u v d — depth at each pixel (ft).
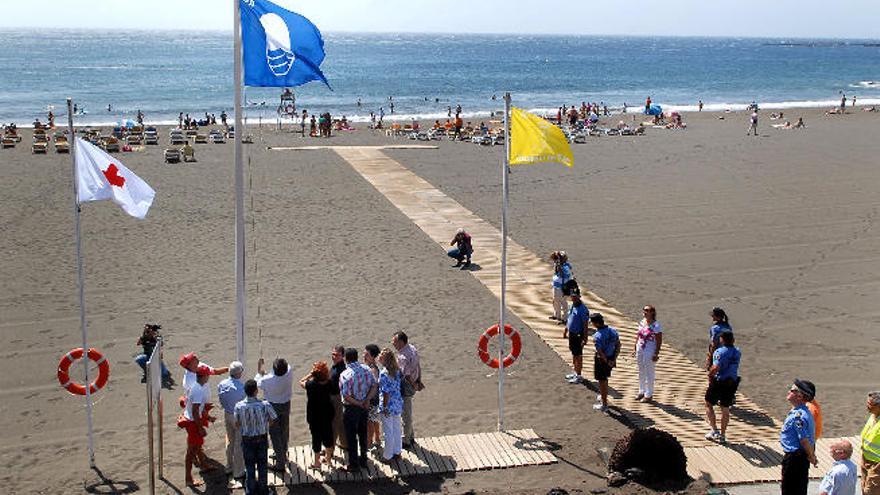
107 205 93.61
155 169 117.70
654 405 44.09
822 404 45.01
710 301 63.87
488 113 243.19
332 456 36.65
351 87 362.94
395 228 85.30
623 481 34.42
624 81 440.04
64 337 55.11
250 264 72.08
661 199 101.76
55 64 497.05
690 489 33.45
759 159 134.21
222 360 50.96
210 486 35.32
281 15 36.88
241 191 36.55
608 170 122.62
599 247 79.30
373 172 117.39
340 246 78.13
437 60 652.07
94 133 147.74
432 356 51.83
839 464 28.37
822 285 68.39
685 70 554.46
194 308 60.75
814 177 117.60
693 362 50.98
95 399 45.60
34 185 104.68
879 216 93.35
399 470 35.96
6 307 60.85
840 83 436.76
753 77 486.79
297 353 52.24
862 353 53.57
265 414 32.83
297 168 119.55
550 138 39.83
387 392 35.91
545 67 572.92
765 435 39.96
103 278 67.77
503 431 40.47
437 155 135.64
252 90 318.04
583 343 46.98
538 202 99.40
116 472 37.19
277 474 35.60
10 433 41.47
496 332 42.32
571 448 38.86
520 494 33.53
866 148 148.15
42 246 77.10
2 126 176.86
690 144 152.46
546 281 67.87
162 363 48.16
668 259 75.46
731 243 81.41
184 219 87.71
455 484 35.04
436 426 41.88
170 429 41.83
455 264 72.64
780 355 53.06
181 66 484.33
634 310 61.26
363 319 58.65
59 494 35.22
